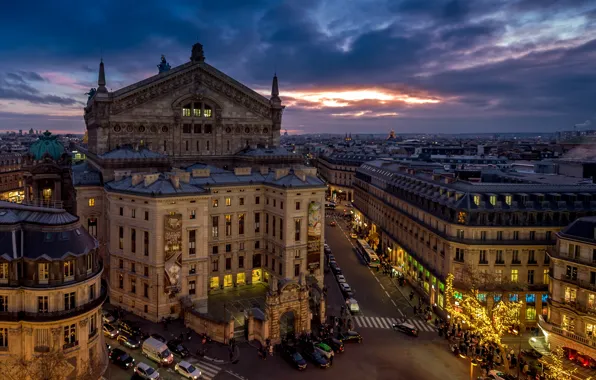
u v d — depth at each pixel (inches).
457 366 3149.6
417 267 4672.7
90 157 5255.9
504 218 3821.4
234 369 3058.6
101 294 2753.4
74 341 2564.0
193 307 3801.7
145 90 4963.1
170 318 3750.0
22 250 2506.2
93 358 2655.0
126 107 4881.9
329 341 3410.4
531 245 3762.3
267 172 4968.0
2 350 2480.3
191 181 4375.0
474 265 3791.8
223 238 4463.6
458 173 5054.1
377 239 6245.1
